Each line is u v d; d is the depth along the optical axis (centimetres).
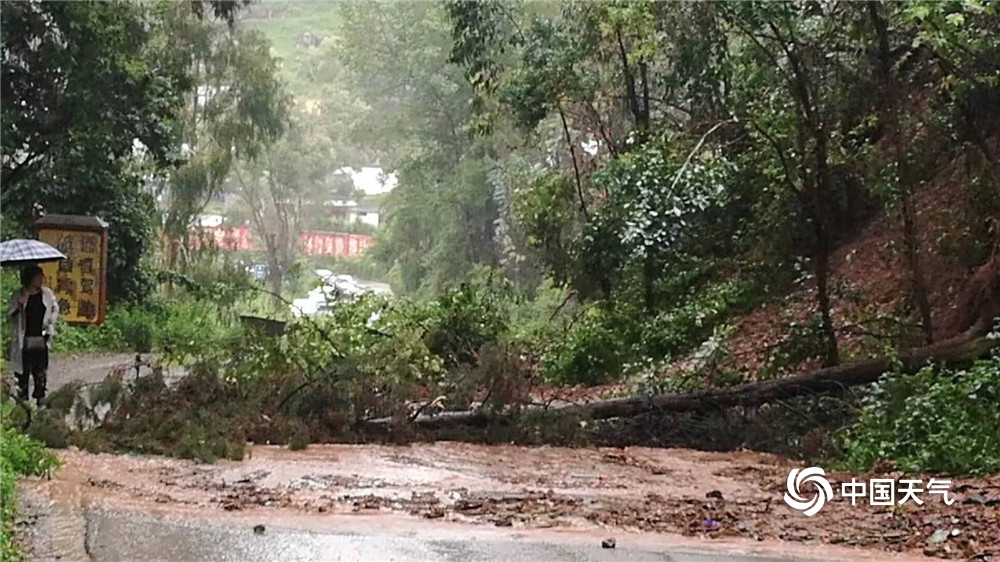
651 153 2005
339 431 1421
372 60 5234
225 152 4497
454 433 1456
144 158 3419
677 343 2178
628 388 1925
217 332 3319
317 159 6297
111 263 3153
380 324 1709
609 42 2395
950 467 1195
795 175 1909
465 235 4919
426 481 1116
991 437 1215
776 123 1859
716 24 2041
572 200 2483
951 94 1634
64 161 2930
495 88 2480
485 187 4694
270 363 1465
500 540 810
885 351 1648
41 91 2934
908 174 1722
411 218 5094
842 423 1471
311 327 1520
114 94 2961
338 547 769
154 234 3728
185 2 4159
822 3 1725
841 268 2188
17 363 1419
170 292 3931
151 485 1012
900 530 898
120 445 1227
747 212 2341
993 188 1778
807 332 1770
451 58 2441
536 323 2898
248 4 4234
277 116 4603
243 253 6406
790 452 1410
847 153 1825
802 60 1755
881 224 2220
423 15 5106
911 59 1884
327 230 6581
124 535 781
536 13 3041
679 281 2330
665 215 1956
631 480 1170
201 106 4491
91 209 3075
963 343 1498
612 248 2175
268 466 1166
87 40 2877
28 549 732
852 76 1742
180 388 1409
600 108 2628
